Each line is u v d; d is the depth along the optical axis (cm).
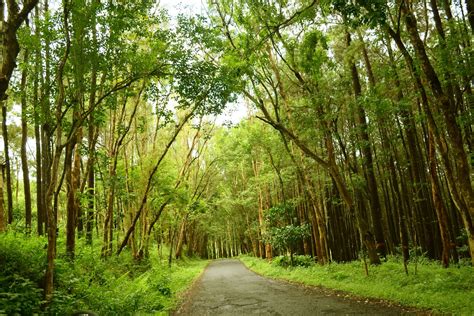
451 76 1014
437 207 1320
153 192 2264
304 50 1440
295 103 1738
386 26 934
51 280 759
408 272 1277
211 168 3988
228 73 1373
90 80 1048
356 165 1928
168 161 2612
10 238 937
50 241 768
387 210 2373
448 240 1313
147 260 2180
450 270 1180
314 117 1462
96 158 1584
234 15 1479
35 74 973
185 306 1212
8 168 1566
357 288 1172
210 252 9156
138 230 2414
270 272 2220
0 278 698
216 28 1511
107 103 1096
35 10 1395
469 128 1216
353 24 768
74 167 1391
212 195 4594
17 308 641
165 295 1380
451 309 761
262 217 3428
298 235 2244
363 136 1745
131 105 2345
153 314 998
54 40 904
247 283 1859
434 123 946
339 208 2581
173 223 2820
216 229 5672
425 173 1812
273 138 2325
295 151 2194
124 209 2341
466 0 957
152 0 1125
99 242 1711
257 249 5234
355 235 2727
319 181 2262
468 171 823
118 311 920
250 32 1413
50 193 786
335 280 1466
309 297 1189
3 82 762
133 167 2130
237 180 4722
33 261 869
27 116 970
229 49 1456
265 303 1152
